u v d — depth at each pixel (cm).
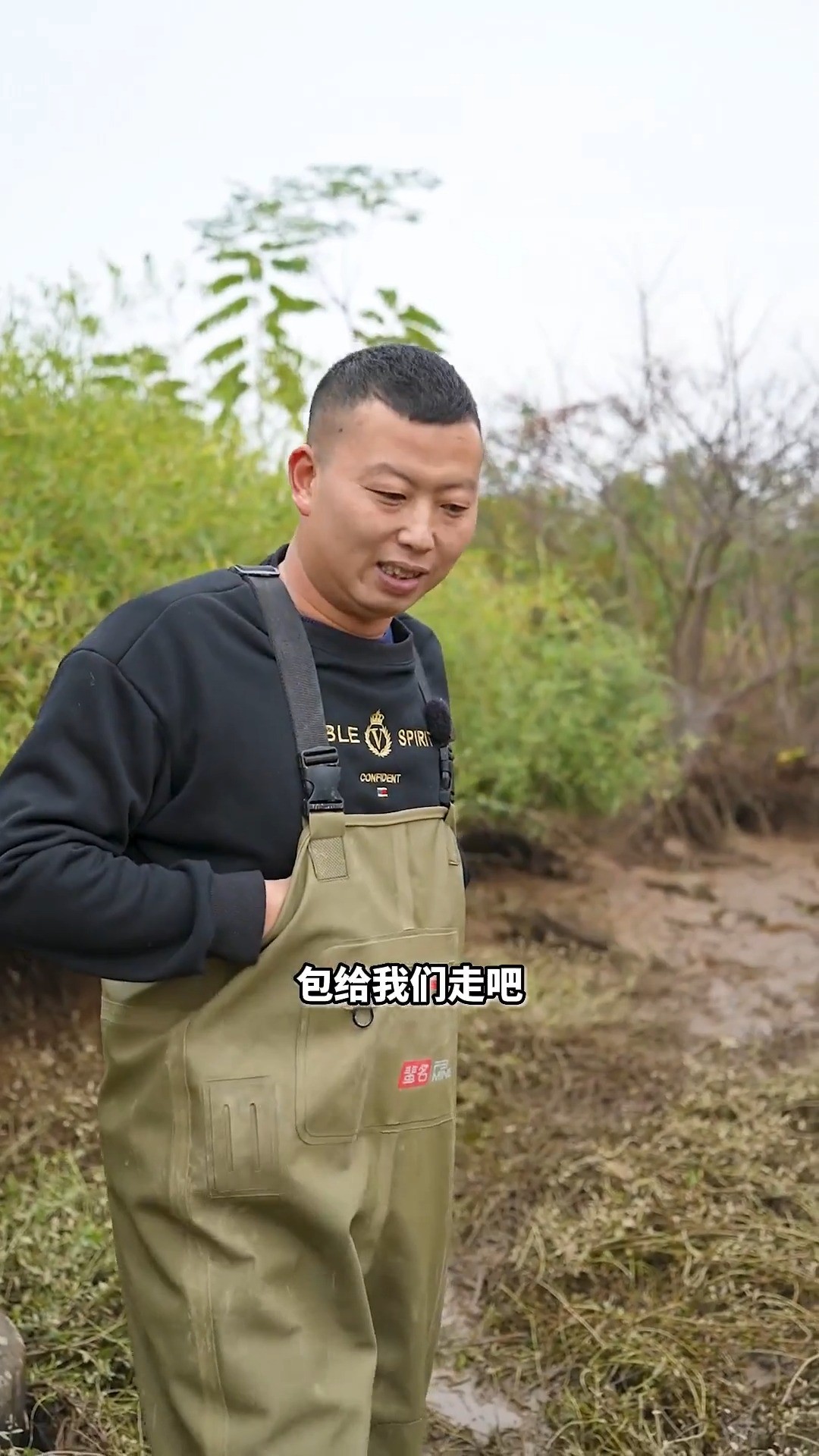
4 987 337
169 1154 145
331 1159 147
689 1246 261
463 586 488
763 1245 261
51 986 343
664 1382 228
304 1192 144
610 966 424
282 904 144
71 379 378
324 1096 145
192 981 147
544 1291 257
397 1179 156
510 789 479
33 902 136
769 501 587
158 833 149
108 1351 227
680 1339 238
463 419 144
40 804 139
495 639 486
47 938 139
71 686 142
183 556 370
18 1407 204
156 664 144
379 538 145
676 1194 281
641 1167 293
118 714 142
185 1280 144
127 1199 149
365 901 148
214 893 140
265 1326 143
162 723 143
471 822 491
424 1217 160
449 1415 228
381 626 159
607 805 510
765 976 418
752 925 460
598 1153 299
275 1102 143
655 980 412
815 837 562
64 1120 300
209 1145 143
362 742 154
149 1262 149
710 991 405
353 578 148
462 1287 264
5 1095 312
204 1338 143
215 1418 142
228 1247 143
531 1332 246
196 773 146
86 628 342
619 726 502
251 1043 145
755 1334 238
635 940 444
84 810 140
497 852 495
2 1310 230
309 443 151
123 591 350
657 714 515
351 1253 147
